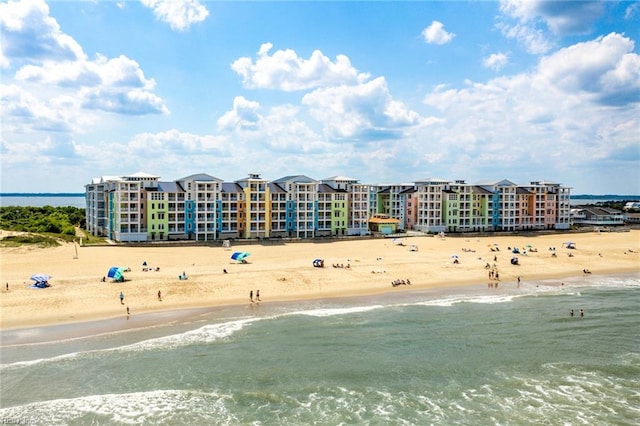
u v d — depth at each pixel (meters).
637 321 73.50
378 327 68.75
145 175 143.38
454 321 72.38
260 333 64.75
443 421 43.47
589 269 119.62
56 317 67.50
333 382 50.69
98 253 116.31
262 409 44.94
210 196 149.25
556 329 69.25
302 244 149.38
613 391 49.53
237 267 104.25
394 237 171.25
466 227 195.25
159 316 70.56
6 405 44.03
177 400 46.00
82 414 43.00
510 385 50.78
